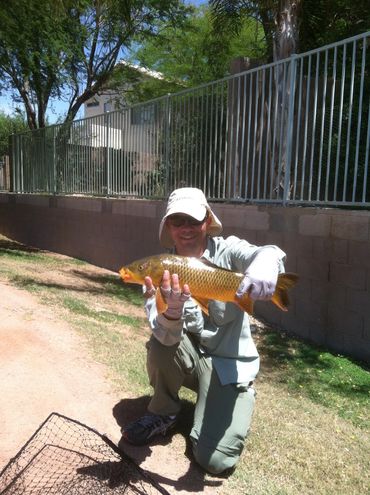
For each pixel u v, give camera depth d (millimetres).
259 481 2855
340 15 10203
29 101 16922
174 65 22172
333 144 6492
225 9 9742
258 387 4461
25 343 4500
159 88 19938
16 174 14797
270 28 9727
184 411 3557
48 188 13102
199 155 8141
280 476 2930
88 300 6918
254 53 15812
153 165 9305
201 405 2980
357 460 3209
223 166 7609
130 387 3834
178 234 2900
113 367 4195
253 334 6125
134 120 9789
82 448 2969
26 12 11117
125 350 4695
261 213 6641
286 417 3752
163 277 2387
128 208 9734
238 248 2895
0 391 3576
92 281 8703
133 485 2633
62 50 13844
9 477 2625
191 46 21266
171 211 2842
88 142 11406
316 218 5871
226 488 2764
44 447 2844
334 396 4363
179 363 2980
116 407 3516
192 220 2832
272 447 3221
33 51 13016
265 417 3678
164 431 3178
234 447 2832
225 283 2354
